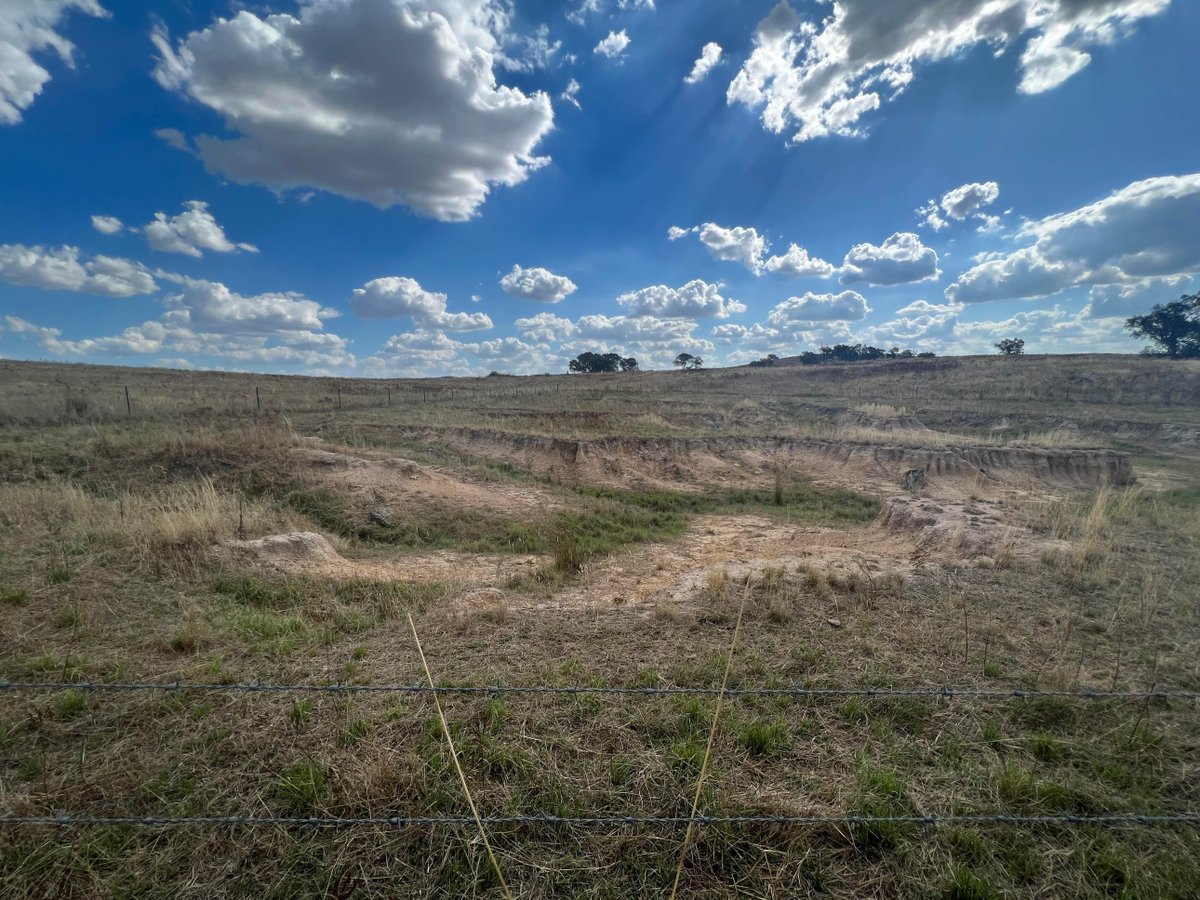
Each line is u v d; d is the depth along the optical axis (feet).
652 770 10.79
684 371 221.66
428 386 145.69
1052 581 21.74
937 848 9.18
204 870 8.78
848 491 54.39
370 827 9.46
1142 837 9.51
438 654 15.99
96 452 43.73
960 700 13.43
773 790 10.32
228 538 26.81
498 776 10.71
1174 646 16.44
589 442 60.95
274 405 88.17
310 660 15.70
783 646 16.42
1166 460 76.28
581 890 8.46
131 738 11.89
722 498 52.34
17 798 10.00
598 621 18.49
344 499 38.83
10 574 21.26
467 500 41.96
